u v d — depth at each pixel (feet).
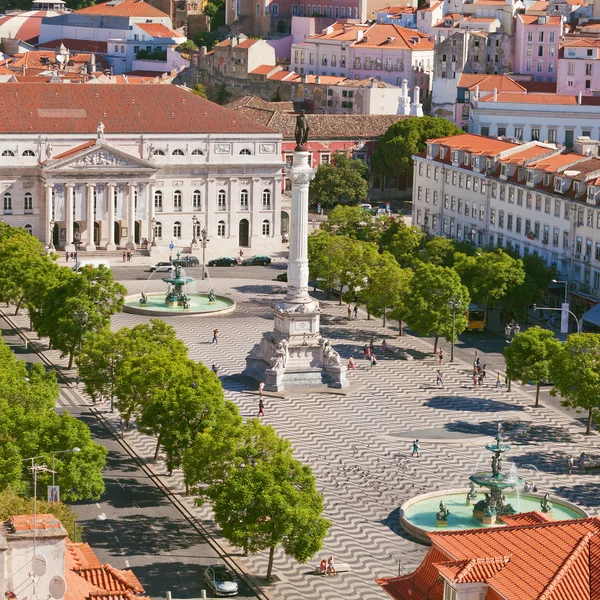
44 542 425.28
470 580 456.04
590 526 472.85
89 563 506.07
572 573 449.89
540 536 472.85
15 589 420.77
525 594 445.78
